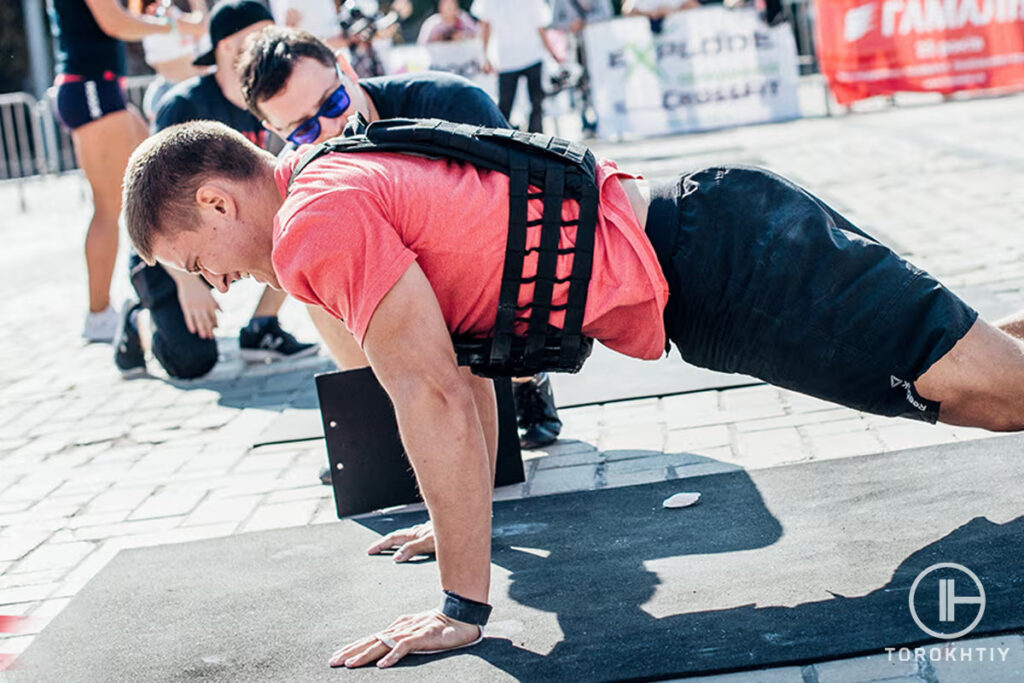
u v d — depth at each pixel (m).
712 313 2.38
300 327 6.24
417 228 2.21
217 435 4.41
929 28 11.23
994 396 2.37
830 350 2.34
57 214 12.67
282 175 2.32
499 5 10.41
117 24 5.78
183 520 3.54
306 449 4.11
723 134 11.88
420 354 2.17
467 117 3.34
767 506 2.96
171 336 5.24
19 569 3.29
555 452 3.70
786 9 11.68
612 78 11.88
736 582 2.55
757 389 4.03
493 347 2.30
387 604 2.72
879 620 2.27
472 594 2.38
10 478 4.16
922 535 2.62
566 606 2.56
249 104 3.19
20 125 14.70
